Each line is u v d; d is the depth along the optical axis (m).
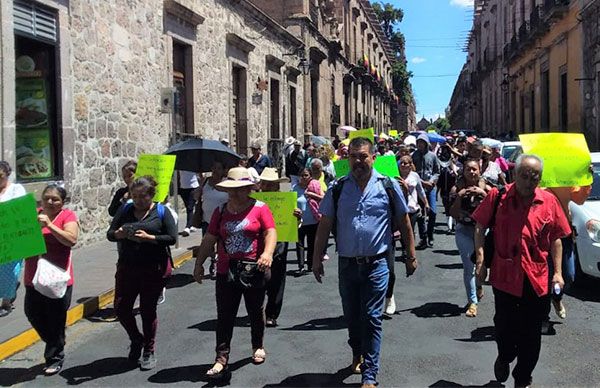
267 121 23.58
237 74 20.86
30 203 4.89
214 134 18.09
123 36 12.88
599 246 7.80
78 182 11.17
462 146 14.52
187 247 11.56
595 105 21.64
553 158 5.80
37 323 5.47
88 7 11.50
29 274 5.44
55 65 10.59
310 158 13.12
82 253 10.70
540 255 4.52
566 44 25.34
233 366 5.59
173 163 8.47
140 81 13.68
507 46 39.16
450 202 7.38
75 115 11.08
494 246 4.66
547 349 5.89
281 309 7.58
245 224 5.38
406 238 5.14
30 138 10.21
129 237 5.44
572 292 8.16
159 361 5.79
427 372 5.34
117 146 12.66
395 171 8.02
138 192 5.51
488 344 6.11
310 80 30.81
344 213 4.98
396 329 6.66
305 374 5.36
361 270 4.93
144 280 5.54
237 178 5.39
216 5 18.19
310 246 9.62
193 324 7.03
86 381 5.32
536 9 29.12
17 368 5.70
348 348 6.05
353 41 46.56
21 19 9.67
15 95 9.78
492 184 7.57
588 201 8.49
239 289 5.40
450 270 9.76
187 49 16.44
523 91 35.75
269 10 29.06
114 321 7.25
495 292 4.68
